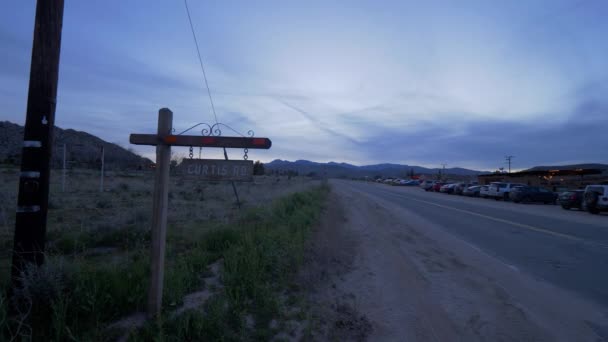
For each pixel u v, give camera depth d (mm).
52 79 4410
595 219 18375
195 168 4379
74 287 4336
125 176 40938
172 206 15914
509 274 7379
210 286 5270
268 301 4789
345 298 5625
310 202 18125
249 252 6352
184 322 3816
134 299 4355
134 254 6875
